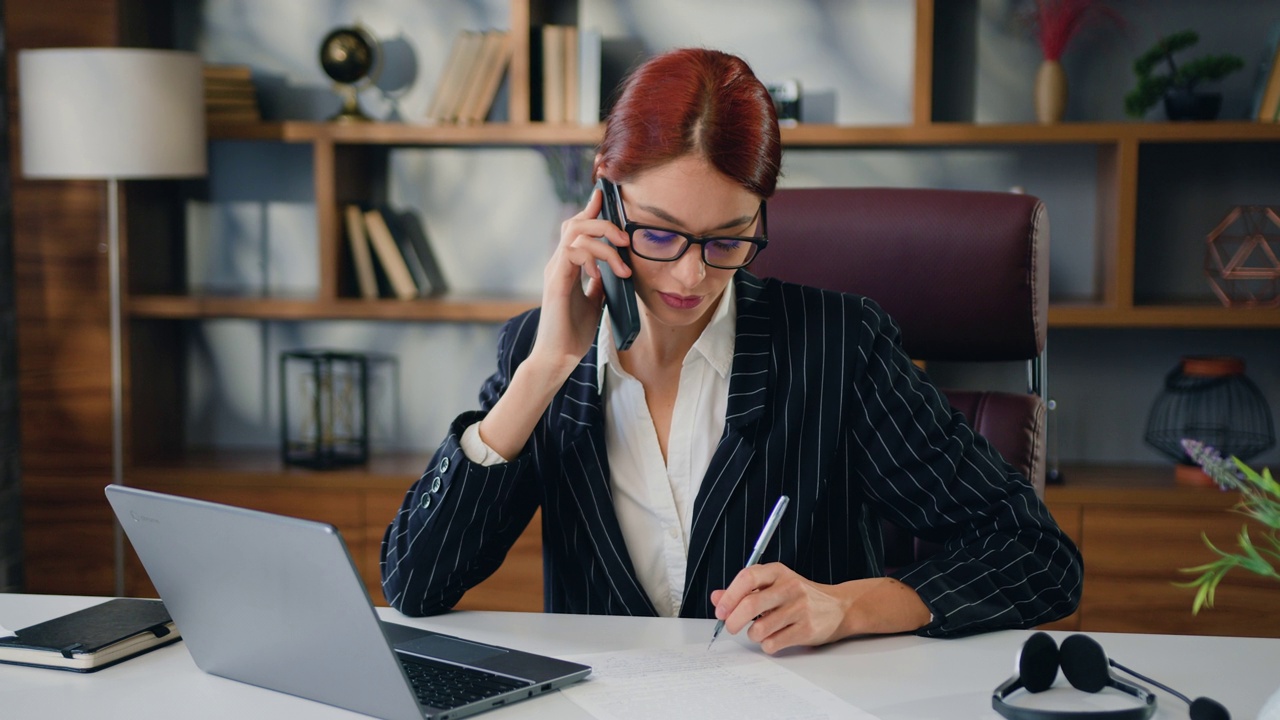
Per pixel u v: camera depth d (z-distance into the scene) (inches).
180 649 43.1
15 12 113.8
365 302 115.4
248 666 38.9
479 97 114.3
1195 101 107.8
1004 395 62.0
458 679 38.6
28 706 37.6
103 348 115.8
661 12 119.6
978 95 117.0
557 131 111.7
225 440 129.4
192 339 128.6
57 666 40.9
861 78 118.4
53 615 47.3
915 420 50.1
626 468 51.4
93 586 117.6
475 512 47.1
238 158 126.2
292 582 34.8
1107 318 106.9
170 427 126.3
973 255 60.4
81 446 116.8
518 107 112.6
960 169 118.8
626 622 46.4
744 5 118.9
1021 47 116.0
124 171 104.7
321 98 124.6
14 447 120.0
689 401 50.9
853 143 110.5
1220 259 112.3
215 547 36.1
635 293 45.8
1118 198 106.9
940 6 116.5
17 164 115.1
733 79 44.2
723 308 50.8
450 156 124.2
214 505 35.2
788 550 50.0
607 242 46.2
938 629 43.9
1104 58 115.5
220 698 38.1
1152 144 115.9
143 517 37.6
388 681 34.8
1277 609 102.9
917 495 50.4
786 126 110.3
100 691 38.9
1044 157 117.7
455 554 47.4
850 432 51.1
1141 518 104.6
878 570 55.1
